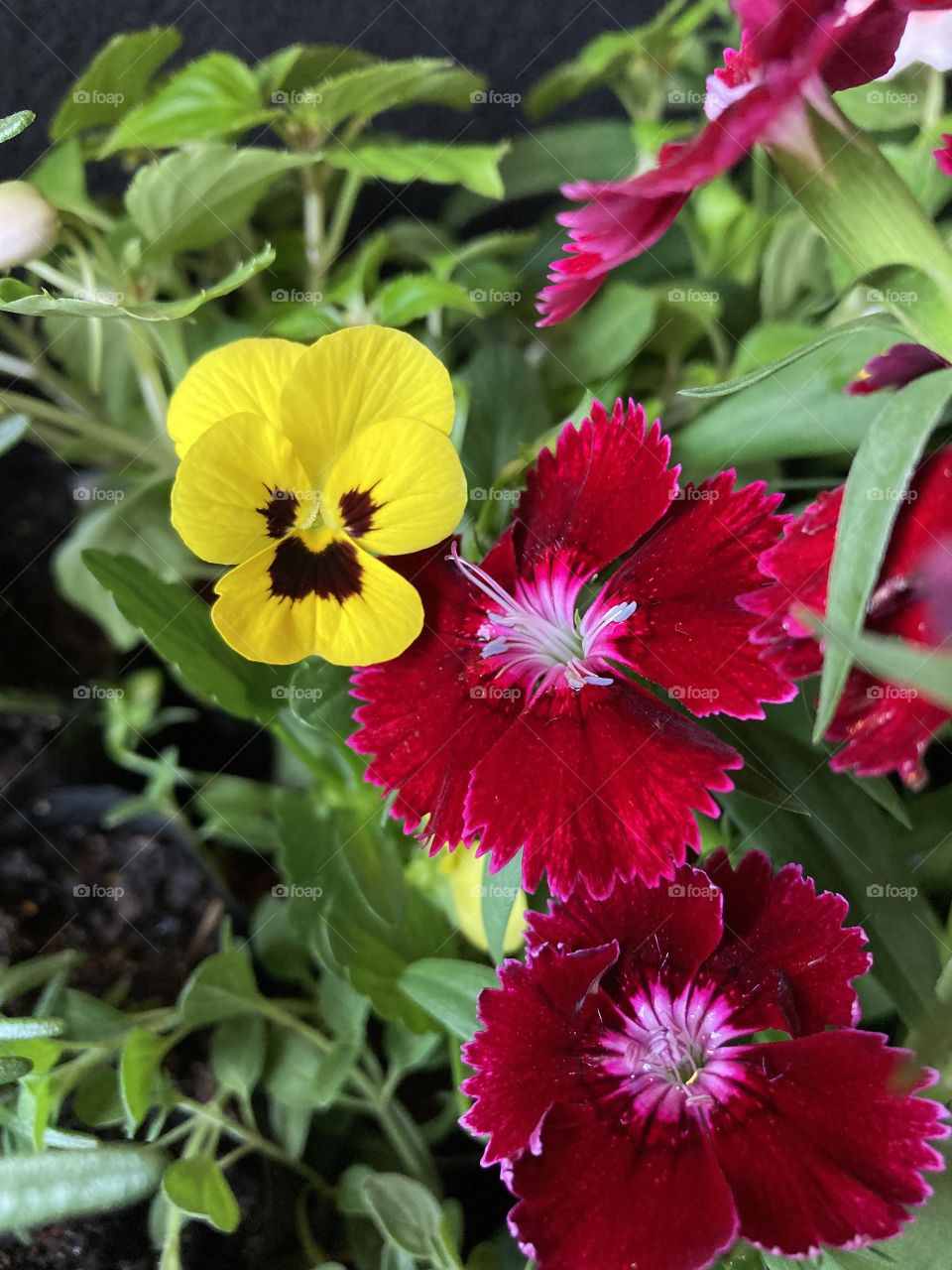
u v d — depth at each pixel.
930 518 0.09
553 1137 0.09
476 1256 0.12
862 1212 0.09
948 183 0.15
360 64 0.16
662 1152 0.09
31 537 0.19
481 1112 0.10
